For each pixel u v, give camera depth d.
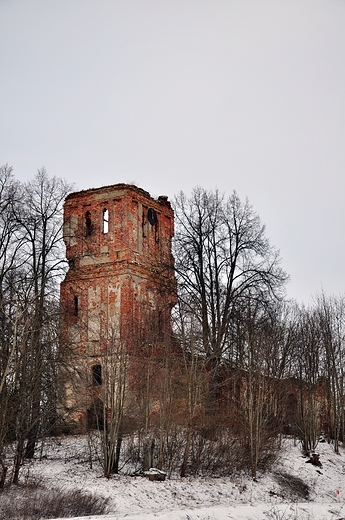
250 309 50.78
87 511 29.69
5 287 41.19
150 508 33.09
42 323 37.34
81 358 58.34
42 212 46.22
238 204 54.66
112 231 61.41
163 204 65.75
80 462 41.06
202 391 43.12
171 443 42.22
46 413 37.91
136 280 60.59
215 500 36.50
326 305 65.38
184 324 46.22
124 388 40.31
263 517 28.58
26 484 33.69
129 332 47.81
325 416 63.94
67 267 46.19
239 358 47.88
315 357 57.81
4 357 35.16
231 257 53.72
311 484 44.50
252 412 43.56
